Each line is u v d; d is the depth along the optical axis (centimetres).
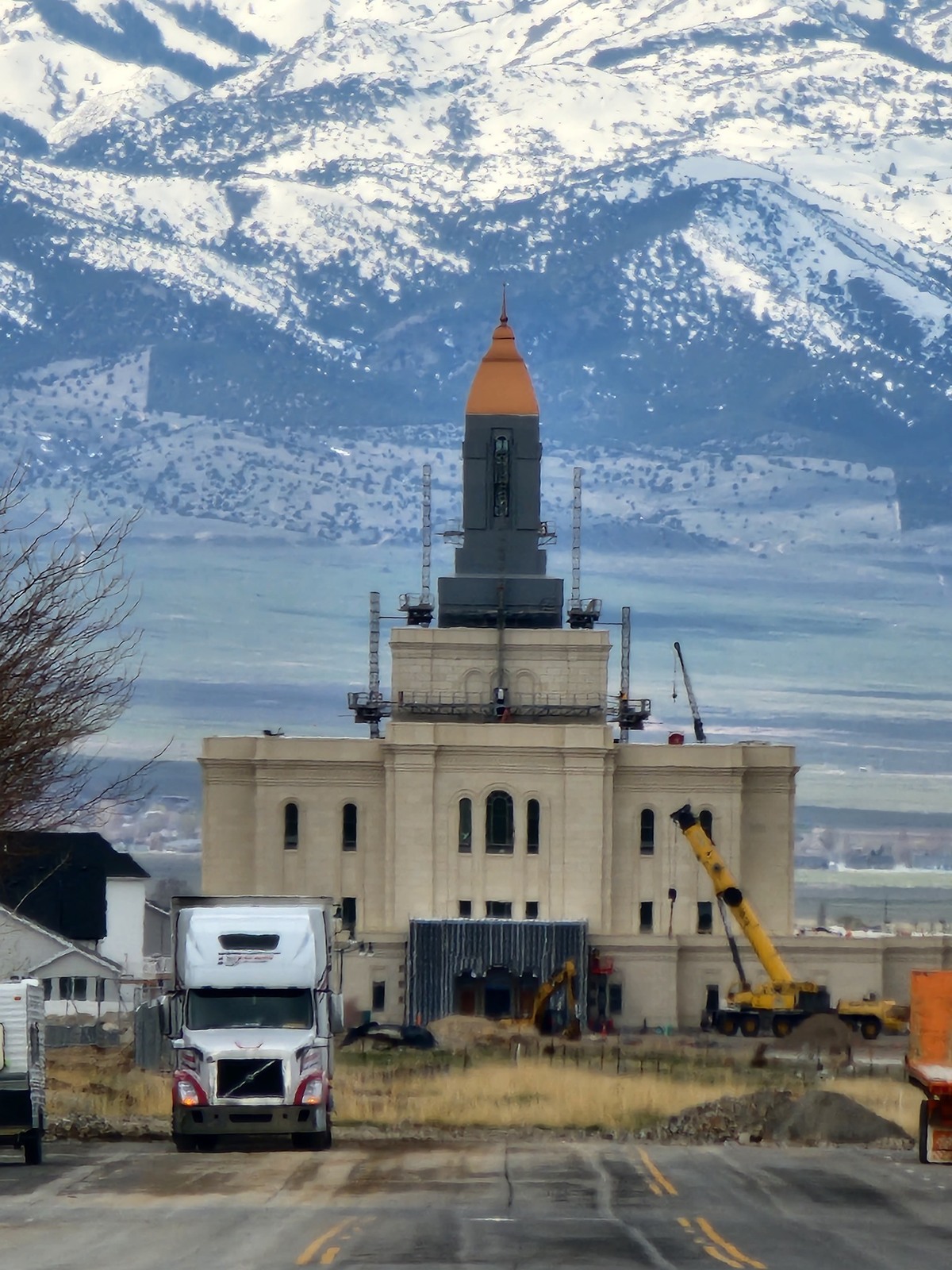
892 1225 18538
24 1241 17250
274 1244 16975
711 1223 18462
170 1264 15925
